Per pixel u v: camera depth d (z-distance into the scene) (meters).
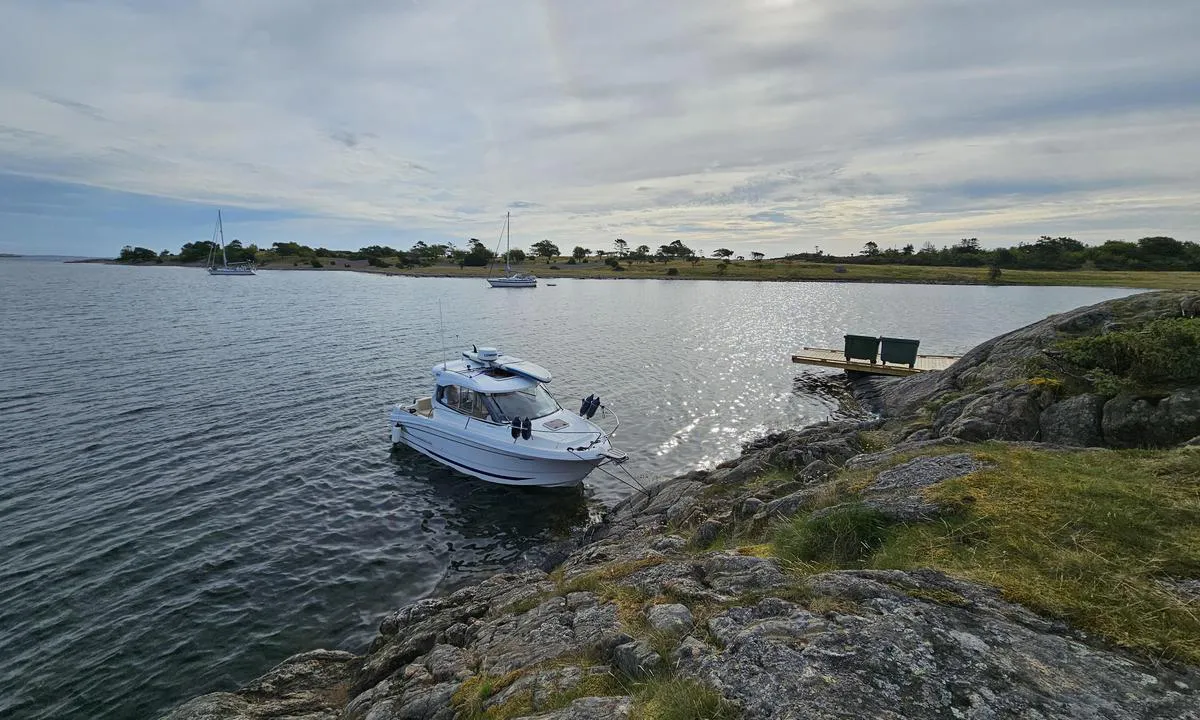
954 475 6.59
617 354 32.78
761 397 23.41
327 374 26.44
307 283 99.44
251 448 16.95
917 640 3.73
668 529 10.16
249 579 10.70
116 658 8.57
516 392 16.09
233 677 8.30
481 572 11.34
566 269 143.25
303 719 6.59
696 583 5.73
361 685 7.26
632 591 6.18
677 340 38.00
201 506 13.36
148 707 7.71
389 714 5.59
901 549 5.22
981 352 14.92
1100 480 5.56
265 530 12.47
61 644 8.80
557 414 16.19
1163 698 3.08
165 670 8.39
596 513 13.88
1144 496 5.11
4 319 42.28
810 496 7.79
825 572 5.03
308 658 8.20
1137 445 8.28
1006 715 3.05
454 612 8.20
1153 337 9.40
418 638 7.57
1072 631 3.74
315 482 14.97
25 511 12.77
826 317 50.91
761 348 34.91
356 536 12.49
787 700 3.36
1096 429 8.70
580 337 39.25
